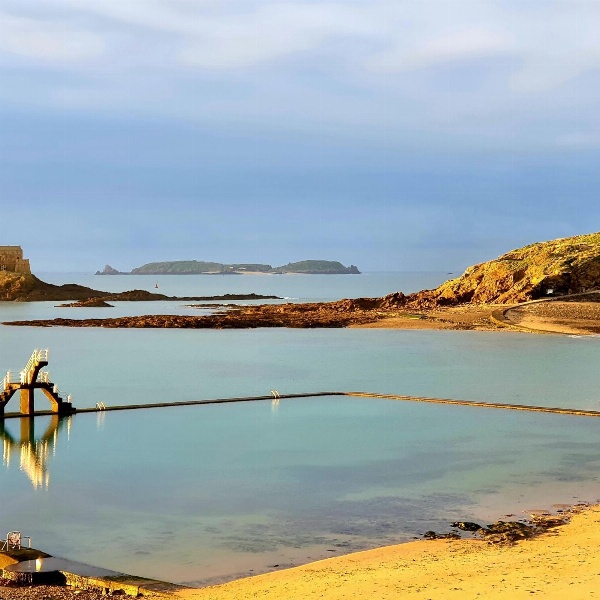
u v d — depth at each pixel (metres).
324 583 25.00
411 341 124.06
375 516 34.56
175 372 88.94
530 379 80.75
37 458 45.66
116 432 53.03
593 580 22.75
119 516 34.94
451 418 58.03
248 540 31.66
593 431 52.84
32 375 58.25
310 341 126.00
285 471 42.78
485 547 28.66
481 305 167.38
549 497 36.91
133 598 24.59
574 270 166.88
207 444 49.44
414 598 22.45
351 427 54.69
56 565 27.73
